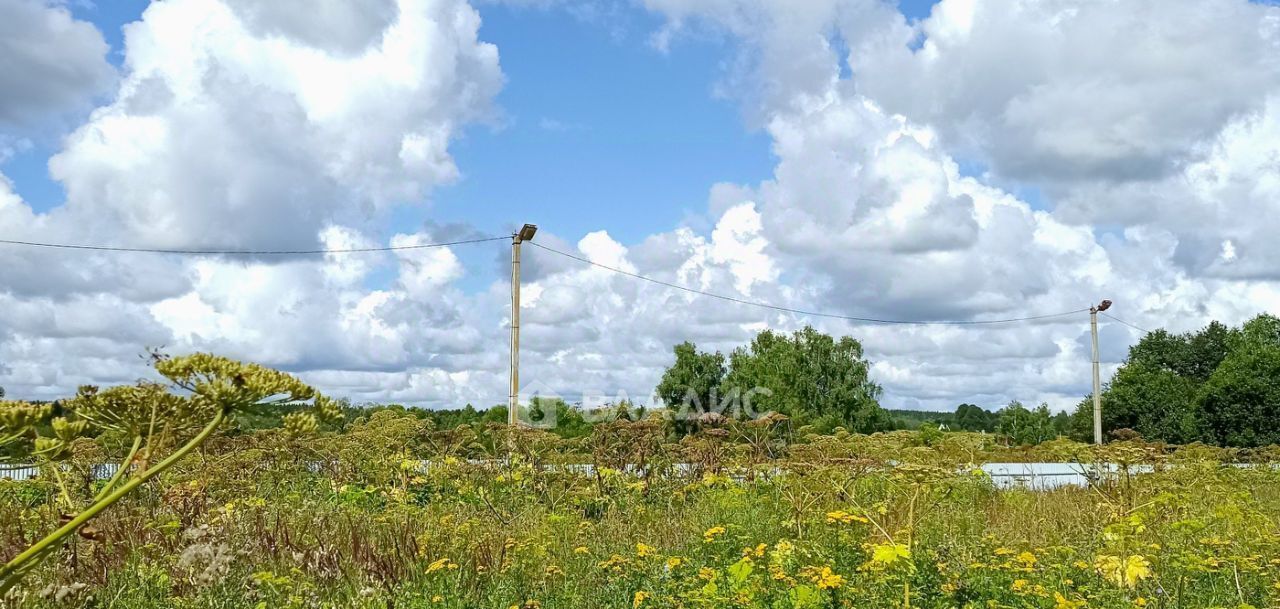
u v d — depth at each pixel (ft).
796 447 46.16
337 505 39.68
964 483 45.03
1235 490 42.70
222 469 40.06
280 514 32.78
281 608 22.03
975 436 62.03
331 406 10.31
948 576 20.70
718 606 20.31
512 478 45.06
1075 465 59.16
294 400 10.16
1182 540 27.43
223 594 22.35
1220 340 213.66
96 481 36.86
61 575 22.74
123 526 27.53
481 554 27.17
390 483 45.34
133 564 24.07
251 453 42.88
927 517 31.96
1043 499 45.44
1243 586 23.25
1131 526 25.89
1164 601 22.00
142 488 36.65
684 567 24.07
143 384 9.42
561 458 47.80
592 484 44.65
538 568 26.99
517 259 78.13
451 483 45.29
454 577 24.09
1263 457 60.59
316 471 46.26
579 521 38.29
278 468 44.62
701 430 57.06
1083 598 21.18
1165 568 24.48
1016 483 54.75
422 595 23.22
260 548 26.89
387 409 52.80
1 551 24.23
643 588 23.04
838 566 23.12
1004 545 27.96
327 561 26.08
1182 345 216.74
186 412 9.52
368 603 22.74
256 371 9.72
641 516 39.34
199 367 9.54
